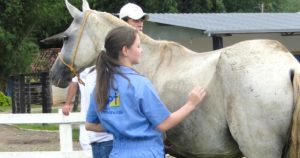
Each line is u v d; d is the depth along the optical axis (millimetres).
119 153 3510
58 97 15305
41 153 7129
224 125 3992
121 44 3475
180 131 4238
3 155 7250
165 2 32625
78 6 27516
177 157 4648
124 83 3469
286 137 3750
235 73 3854
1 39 23312
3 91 25375
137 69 4688
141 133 3459
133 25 5223
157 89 4457
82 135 6059
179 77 4305
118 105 3494
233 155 4188
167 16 17375
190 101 3551
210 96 4012
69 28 5230
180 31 16016
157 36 16625
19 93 15109
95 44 5031
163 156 3600
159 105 3471
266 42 3965
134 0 32719
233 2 38781
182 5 34750
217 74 3977
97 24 5020
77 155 6992
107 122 3533
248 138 3826
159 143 3572
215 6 35281
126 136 3479
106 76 3520
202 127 4094
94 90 3656
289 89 3717
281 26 14719
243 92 3799
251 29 13906
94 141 4895
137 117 3461
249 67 3824
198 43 17453
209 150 4168
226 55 3943
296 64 3848
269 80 3748
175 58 4535
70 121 6961
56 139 12141
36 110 19312
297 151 3652
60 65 5309
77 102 14797
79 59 5145
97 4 32562
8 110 21125
